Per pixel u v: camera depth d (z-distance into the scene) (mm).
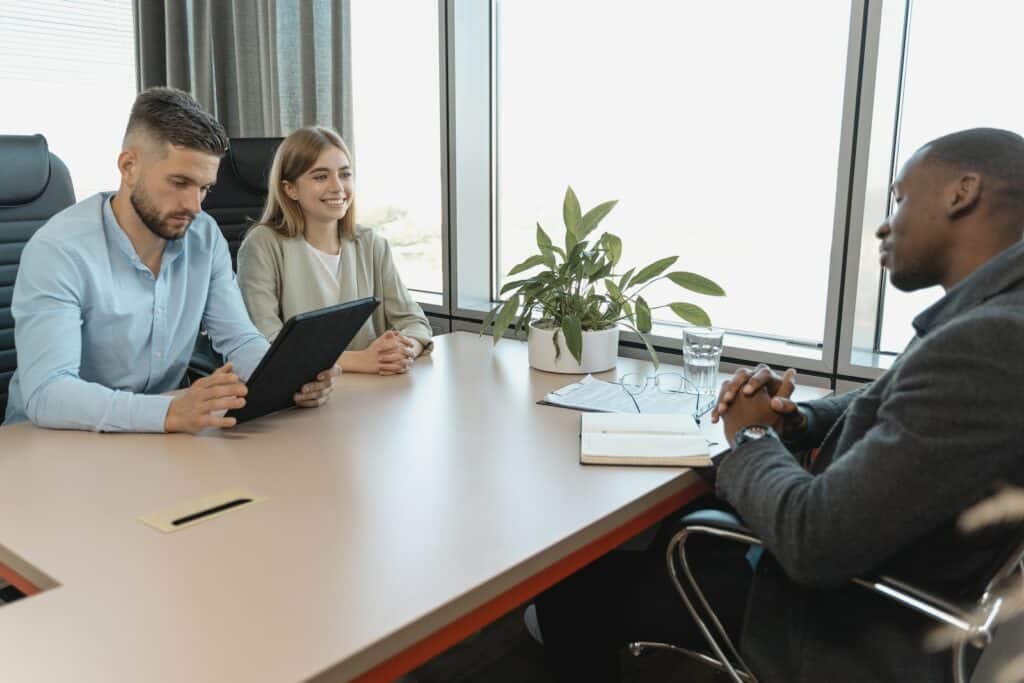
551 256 2006
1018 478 947
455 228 2748
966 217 1090
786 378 1450
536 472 1340
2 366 2020
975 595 1031
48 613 890
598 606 1407
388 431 1544
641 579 1409
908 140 1974
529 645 2062
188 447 1439
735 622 1312
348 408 1690
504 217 2828
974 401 930
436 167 2883
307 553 1041
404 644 882
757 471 1167
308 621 881
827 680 1120
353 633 860
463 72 2650
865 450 1011
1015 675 1466
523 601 1065
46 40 3494
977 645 987
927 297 1999
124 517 1143
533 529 1122
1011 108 1811
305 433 1528
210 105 3367
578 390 1813
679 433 1501
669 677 1944
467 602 954
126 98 3738
